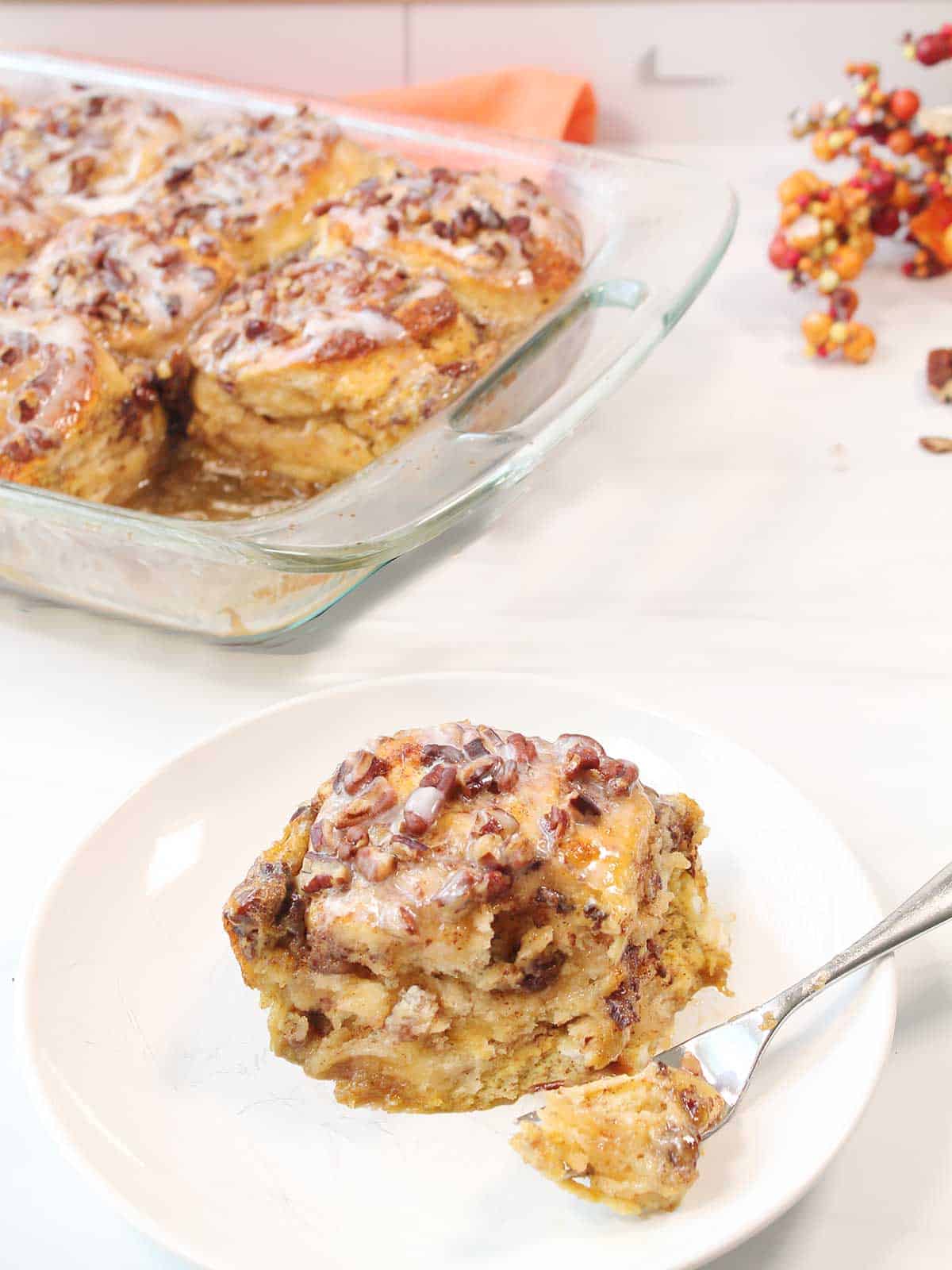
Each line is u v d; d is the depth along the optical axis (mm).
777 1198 406
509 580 618
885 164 772
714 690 568
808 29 920
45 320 657
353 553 525
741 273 810
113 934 476
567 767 467
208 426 672
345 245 695
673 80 948
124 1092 440
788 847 487
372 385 643
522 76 876
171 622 592
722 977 467
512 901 450
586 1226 412
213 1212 416
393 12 946
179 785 506
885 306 778
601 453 680
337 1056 454
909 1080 452
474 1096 456
